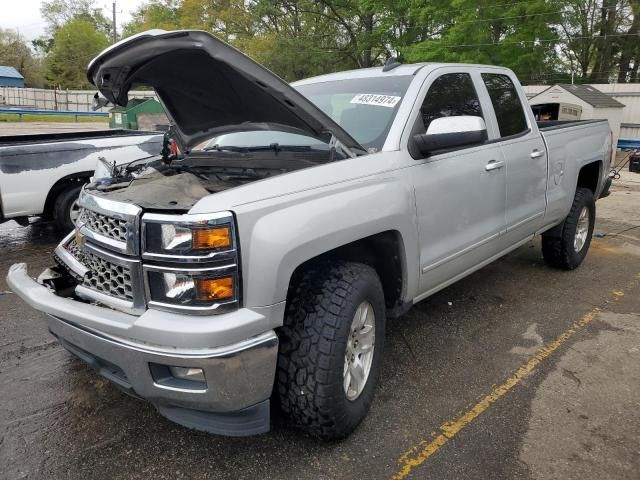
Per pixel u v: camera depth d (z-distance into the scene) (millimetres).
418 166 3109
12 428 2758
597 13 37344
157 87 2895
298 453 2566
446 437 2688
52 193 6004
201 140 3297
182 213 2182
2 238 6488
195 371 2184
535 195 4383
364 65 38312
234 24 43000
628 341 3789
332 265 2621
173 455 2557
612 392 3113
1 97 43156
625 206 9258
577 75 39812
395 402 3004
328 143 2746
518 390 3137
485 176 3678
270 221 2248
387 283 3123
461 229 3508
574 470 2447
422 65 3684
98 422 2820
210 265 2109
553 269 5398
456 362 3479
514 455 2551
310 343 2398
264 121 2842
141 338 2150
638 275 5266
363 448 2602
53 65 62344
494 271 5340
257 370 2215
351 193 2619
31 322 4062
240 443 2641
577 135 5066
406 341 3779
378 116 3262
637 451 2580
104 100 2971
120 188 2682
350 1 36625
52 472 2436
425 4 28156
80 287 2572
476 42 25125
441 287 3551
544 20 24812
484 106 3930
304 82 4109
